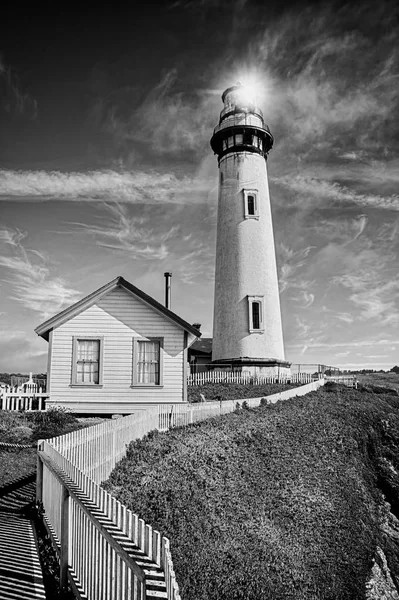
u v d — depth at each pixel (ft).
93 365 66.44
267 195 130.00
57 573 22.09
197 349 139.54
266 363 117.91
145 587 13.83
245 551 37.09
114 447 44.96
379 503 67.31
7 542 24.39
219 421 71.61
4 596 18.52
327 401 105.91
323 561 43.60
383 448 87.66
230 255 124.06
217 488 45.47
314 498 54.80
